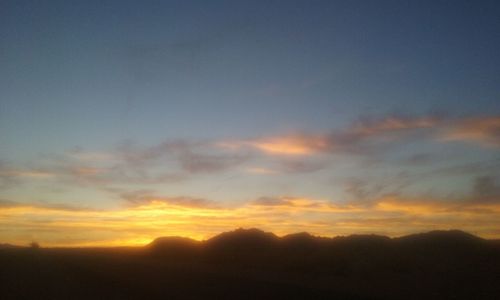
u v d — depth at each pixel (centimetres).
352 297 3148
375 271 4656
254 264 5178
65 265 4450
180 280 3728
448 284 3769
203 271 4359
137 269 4294
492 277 4078
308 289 3397
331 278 4281
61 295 3114
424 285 3738
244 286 3484
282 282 3716
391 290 3472
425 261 5016
